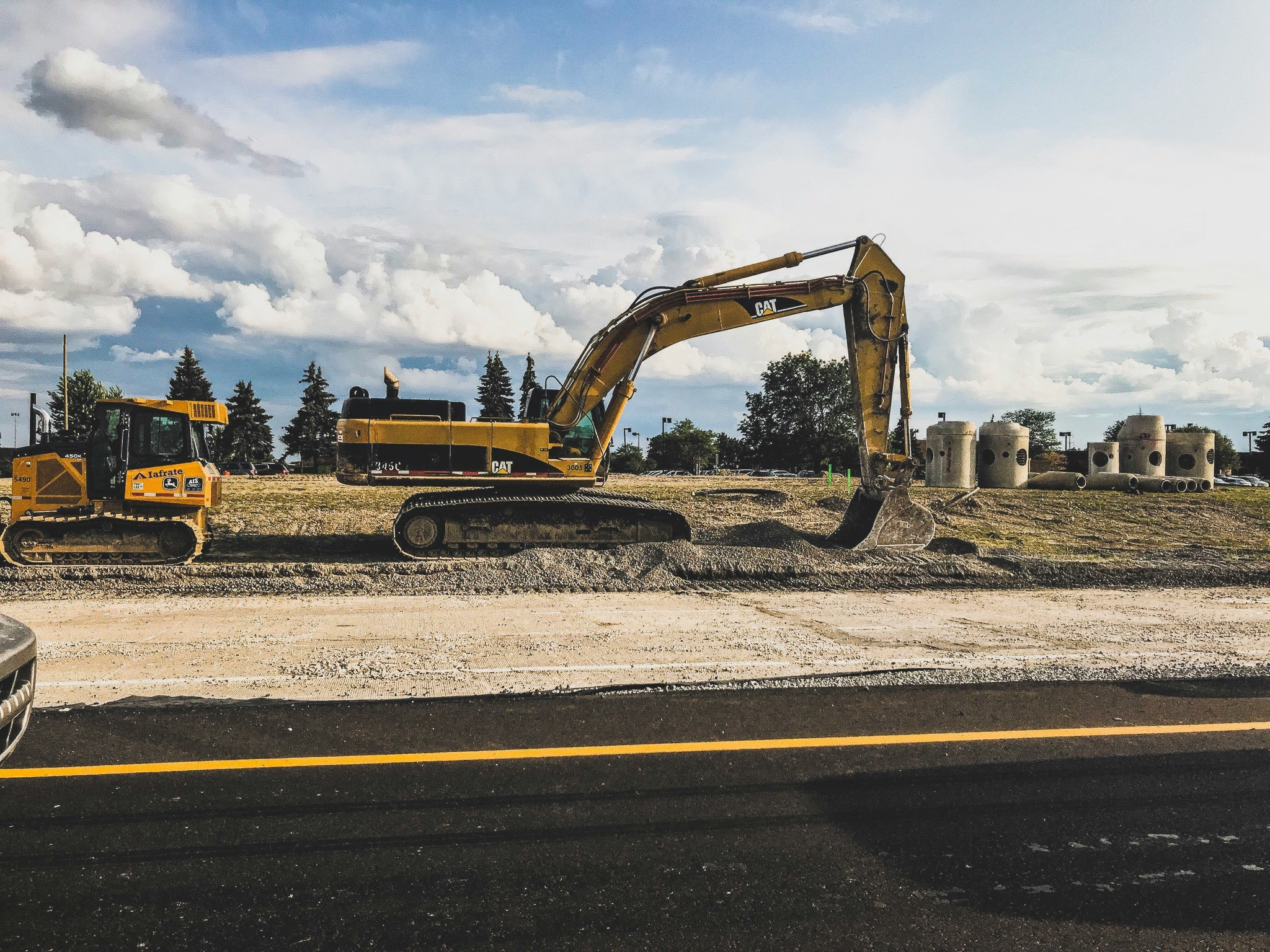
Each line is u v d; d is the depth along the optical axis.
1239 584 12.88
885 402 15.47
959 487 29.72
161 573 11.93
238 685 6.05
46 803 4.03
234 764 4.53
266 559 14.31
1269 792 4.39
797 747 4.91
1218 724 5.42
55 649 7.18
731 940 2.99
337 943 2.94
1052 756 4.84
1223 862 3.63
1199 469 34.47
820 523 20.14
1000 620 9.42
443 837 3.74
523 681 6.29
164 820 3.86
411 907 3.17
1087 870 3.55
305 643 7.56
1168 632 8.65
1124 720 5.49
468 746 4.85
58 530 13.29
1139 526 21.09
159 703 5.56
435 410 15.02
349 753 4.72
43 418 13.99
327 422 83.62
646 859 3.58
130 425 13.62
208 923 3.05
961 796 4.28
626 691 6.00
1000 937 3.04
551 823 3.89
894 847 3.73
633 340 15.15
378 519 20.20
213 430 14.86
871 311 15.34
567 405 15.31
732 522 20.05
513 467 14.91
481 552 14.62
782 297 15.20
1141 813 4.11
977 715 5.55
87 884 3.30
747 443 91.62
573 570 12.35
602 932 3.02
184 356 79.50
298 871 3.43
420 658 6.99
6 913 3.09
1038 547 17.31
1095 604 10.74
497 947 2.93
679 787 4.33
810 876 3.46
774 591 11.77
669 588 11.79
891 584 12.45
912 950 2.95
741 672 6.62
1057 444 129.75
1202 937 3.06
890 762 4.71
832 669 6.79
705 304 15.14
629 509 14.79
